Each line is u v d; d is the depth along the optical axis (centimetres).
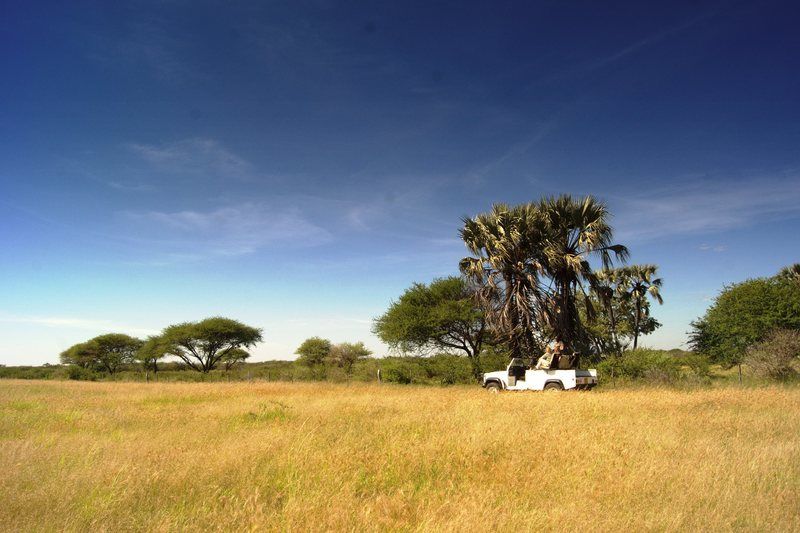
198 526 423
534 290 2220
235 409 1199
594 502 480
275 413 1098
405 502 478
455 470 606
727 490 487
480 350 2975
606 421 924
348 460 618
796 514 440
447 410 1134
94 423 973
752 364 2056
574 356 1747
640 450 671
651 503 475
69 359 5469
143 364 5378
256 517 422
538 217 2238
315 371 3180
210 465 596
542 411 1078
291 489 517
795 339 2002
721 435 795
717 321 2447
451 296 3000
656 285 3578
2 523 416
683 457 642
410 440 747
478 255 2375
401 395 1566
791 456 625
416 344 3006
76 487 502
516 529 410
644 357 2069
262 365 5675
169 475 557
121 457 632
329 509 442
